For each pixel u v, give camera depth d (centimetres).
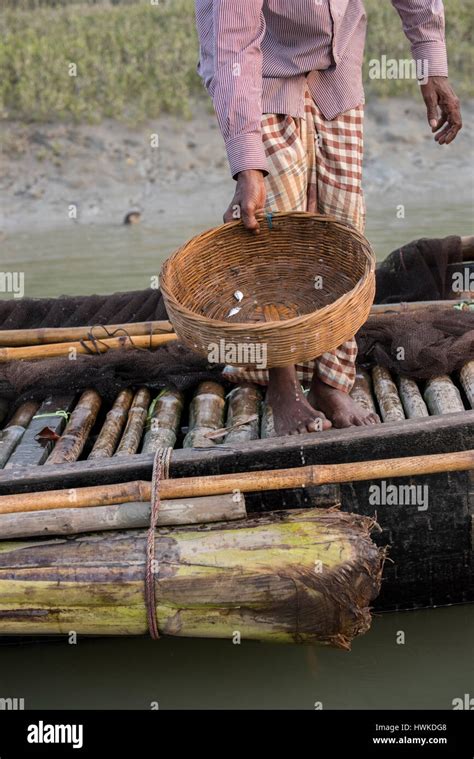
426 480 277
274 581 252
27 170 1109
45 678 276
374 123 1209
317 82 299
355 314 261
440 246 468
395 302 471
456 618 288
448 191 1055
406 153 1154
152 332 416
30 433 349
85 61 1252
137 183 1098
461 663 271
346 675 270
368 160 1142
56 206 1054
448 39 1359
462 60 1324
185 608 258
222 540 259
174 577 255
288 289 300
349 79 302
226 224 292
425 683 264
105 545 264
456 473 277
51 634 268
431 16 326
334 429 291
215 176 1112
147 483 271
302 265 300
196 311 291
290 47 295
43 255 850
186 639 290
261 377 352
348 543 254
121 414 364
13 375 380
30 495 273
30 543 269
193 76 1260
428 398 351
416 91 1245
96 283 723
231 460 279
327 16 291
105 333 414
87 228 978
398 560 283
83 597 259
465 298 459
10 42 1279
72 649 290
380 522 279
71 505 270
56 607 261
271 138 293
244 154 281
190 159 1138
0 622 263
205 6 301
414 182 1089
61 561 261
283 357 256
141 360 383
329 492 276
